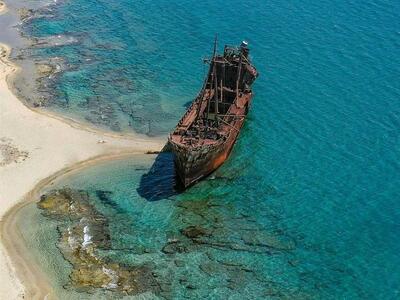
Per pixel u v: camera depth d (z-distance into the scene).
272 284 41.00
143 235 44.84
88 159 53.28
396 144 56.44
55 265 41.09
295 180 51.81
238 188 50.66
